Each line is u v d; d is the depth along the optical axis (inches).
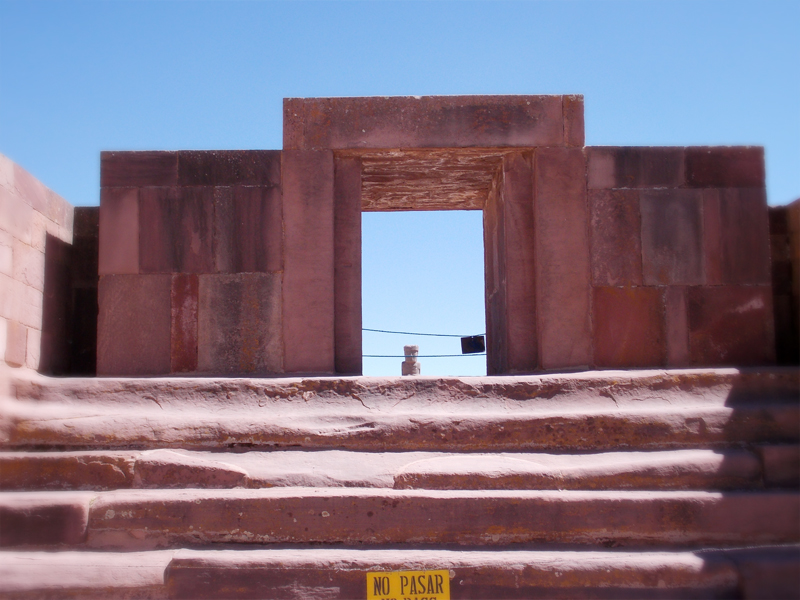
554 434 215.9
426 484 197.2
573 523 186.9
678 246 285.0
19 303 266.7
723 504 189.9
